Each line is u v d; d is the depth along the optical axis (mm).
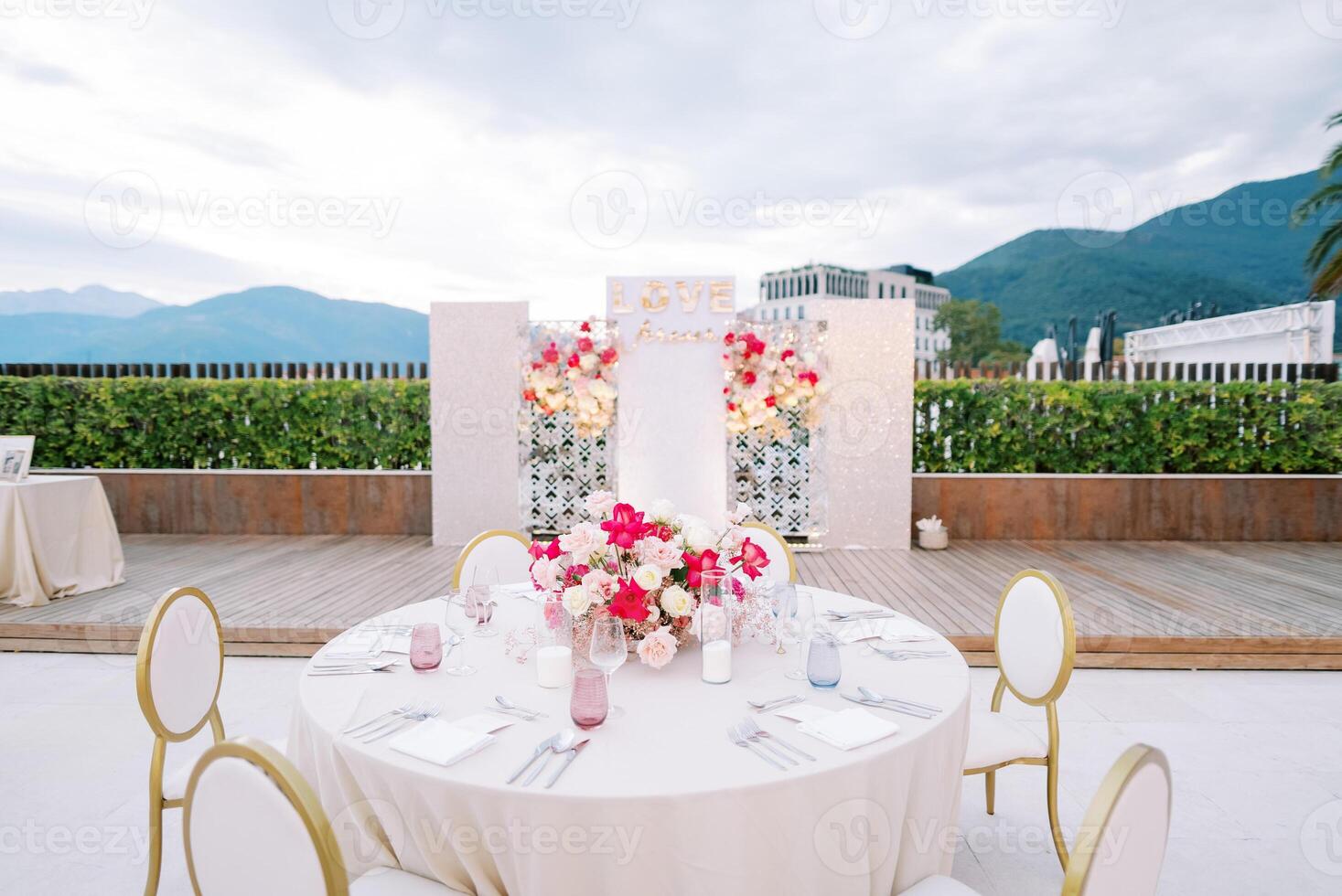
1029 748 2555
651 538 2367
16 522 5195
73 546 5590
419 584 5836
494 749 1703
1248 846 2754
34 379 8109
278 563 6609
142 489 8039
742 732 1758
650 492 6680
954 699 2002
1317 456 7746
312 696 2039
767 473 7363
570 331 7270
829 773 1580
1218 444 7816
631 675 2195
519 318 7281
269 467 8180
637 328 6508
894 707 1927
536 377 6562
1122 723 3814
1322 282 11383
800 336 7254
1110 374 8016
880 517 7340
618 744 1716
